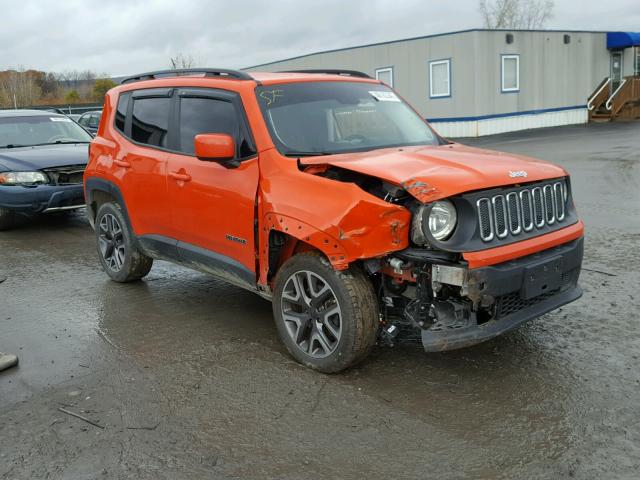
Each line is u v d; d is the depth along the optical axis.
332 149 4.55
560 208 4.21
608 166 13.51
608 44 28.45
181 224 5.15
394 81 27.08
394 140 4.90
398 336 4.40
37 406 3.84
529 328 4.76
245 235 4.50
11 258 7.81
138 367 4.37
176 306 5.64
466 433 3.38
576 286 4.33
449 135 25.34
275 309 4.39
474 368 4.13
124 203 5.87
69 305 5.80
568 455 3.14
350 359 3.96
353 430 3.45
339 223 3.75
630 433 3.31
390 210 3.62
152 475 3.10
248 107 4.61
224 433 3.47
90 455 3.29
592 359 4.19
